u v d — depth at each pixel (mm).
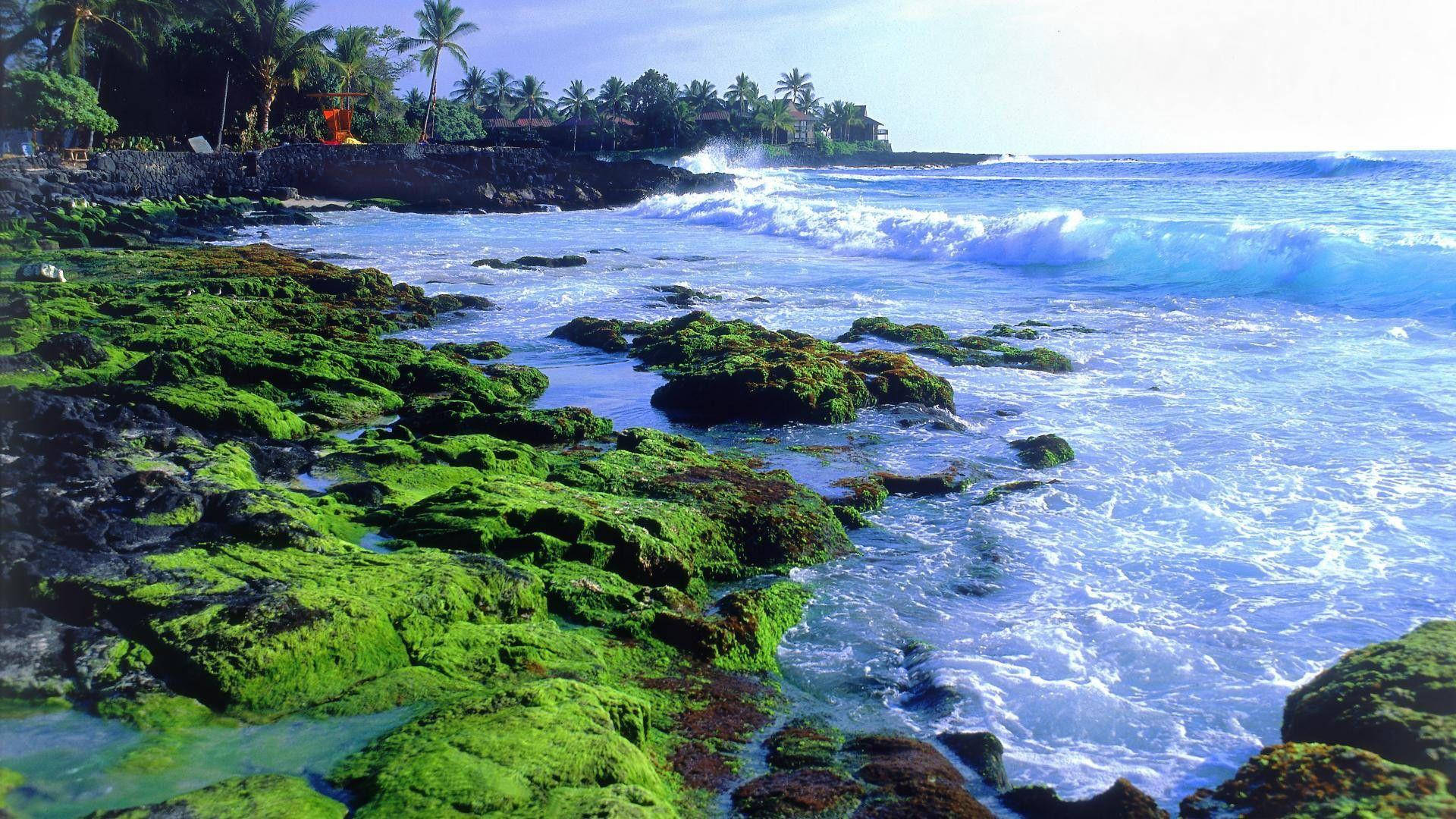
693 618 7812
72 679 6020
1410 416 13797
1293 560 9484
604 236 43688
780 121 135625
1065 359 17766
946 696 7082
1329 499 10992
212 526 8266
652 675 7211
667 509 9828
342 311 22234
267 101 66312
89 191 44812
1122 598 8789
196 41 63438
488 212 61719
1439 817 4977
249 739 5711
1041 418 14602
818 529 10062
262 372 15500
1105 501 11227
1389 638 7934
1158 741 6621
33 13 48750
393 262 33375
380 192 62250
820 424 14406
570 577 8406
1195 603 8680
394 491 10430
